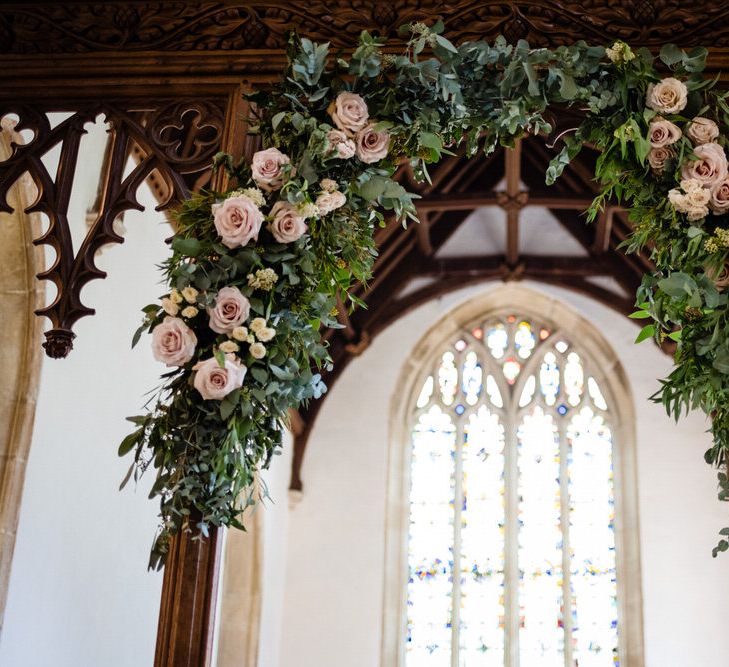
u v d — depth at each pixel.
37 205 4.80
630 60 4.34
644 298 4.36
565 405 15.15
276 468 13.80
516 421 15.16
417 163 4.45
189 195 4.71
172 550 4.03
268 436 4.10
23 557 7.32
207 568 4.00
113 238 4.70
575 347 15.37
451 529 14.72
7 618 7.15
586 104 4.54
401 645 14.20
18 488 7.18
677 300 4.19
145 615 9.73
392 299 15.47
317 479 14.87
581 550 14.43
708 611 13.79
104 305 8.73
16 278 7.22
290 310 4.14
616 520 14.48
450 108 4.41
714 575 13.94
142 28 5.04
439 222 15.38
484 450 15.06
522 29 4.79
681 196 4.19
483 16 4.82
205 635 3.95
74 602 8.18
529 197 13.86
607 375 15.13
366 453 14.97
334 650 14.09
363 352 15.51
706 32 4.73
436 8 4.85
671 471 14.48
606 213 14.02
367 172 4.30
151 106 4.96
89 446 8.42
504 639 14.16
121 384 9.14
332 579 14.41
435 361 15.52
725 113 4.35
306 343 4.12
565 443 14.98
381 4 4.89
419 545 14.67
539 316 15.55
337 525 14.65
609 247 15.18
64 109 5.00
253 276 4.04
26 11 5.11
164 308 3.99
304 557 14.52
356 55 4.34
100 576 8.67
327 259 4.25
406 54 4.50
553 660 13.99
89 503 8.44
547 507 14.70
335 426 15.12
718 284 4.17
